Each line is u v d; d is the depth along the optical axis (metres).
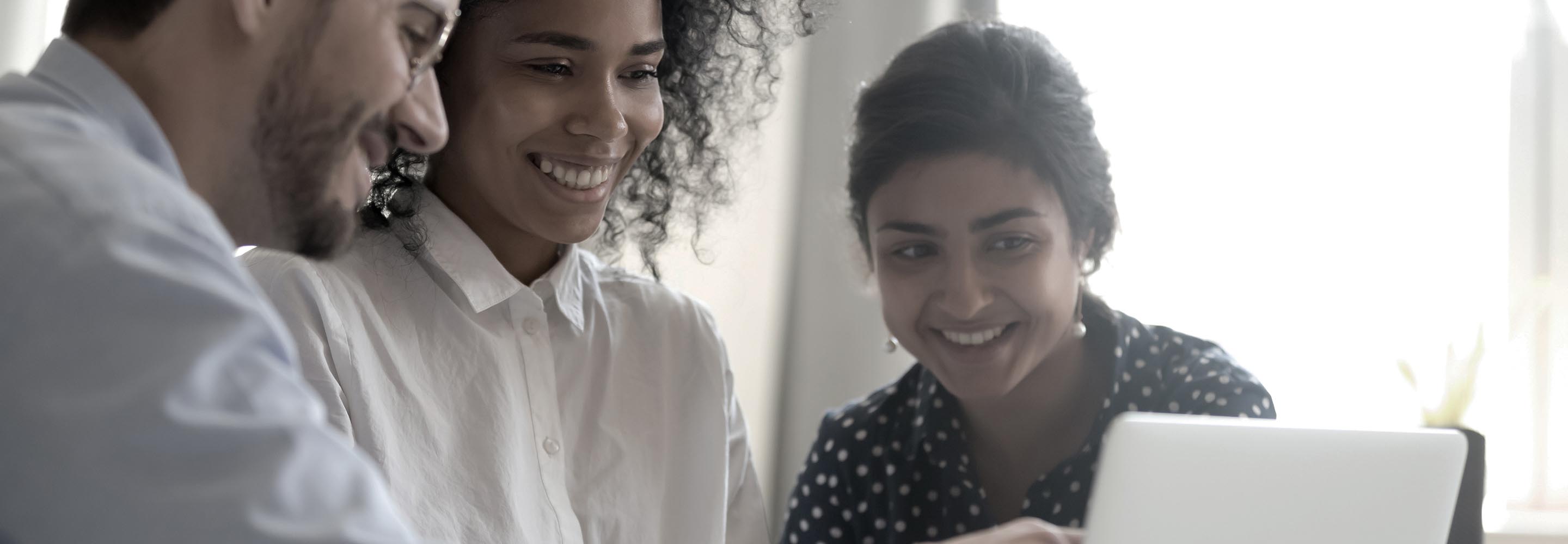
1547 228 2.81
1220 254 2.93
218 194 0.83
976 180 1.48
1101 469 1.02
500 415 1.29
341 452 0.65
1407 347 2.84
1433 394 2.81
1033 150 1.50
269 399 0.64
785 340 3.06
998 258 1.51
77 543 0.61
